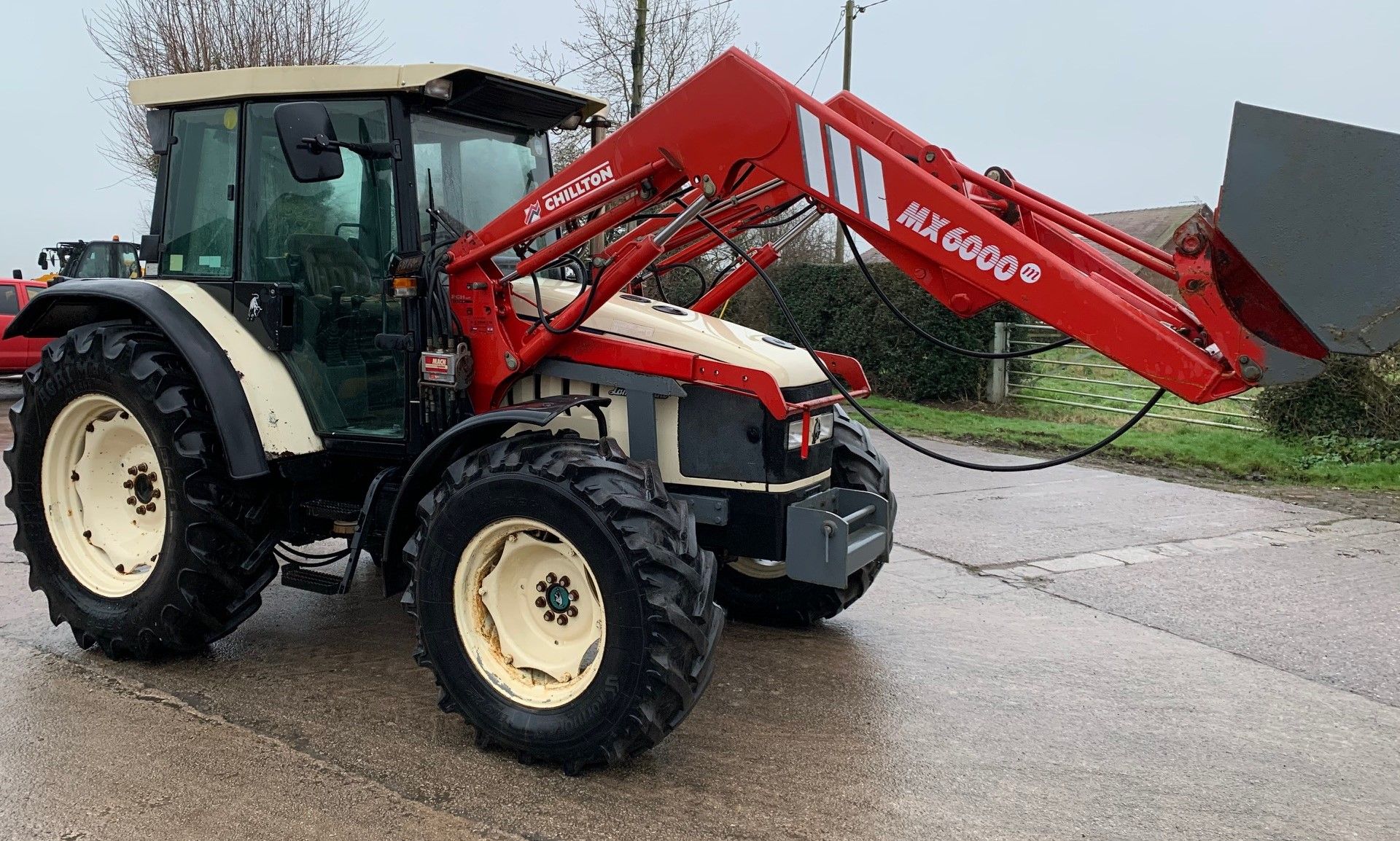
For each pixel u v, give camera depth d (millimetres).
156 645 3855
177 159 4156
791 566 3562
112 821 2758
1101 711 3777
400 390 3812
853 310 14141
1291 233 2600
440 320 3646
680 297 9695
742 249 3533
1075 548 6246
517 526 3146
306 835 2705
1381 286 2576
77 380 3920
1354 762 3400
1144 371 2857
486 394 3686
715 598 4699
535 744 3096
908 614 4914
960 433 11016
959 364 13008
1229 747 3490
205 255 4117
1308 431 9711
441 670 3268
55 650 4062
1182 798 3107
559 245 3512
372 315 3814
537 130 4383
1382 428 9312
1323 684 4105
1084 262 3471
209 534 3697
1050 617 4910
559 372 3678
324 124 3426
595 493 2992
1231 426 10688
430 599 3273
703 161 3336
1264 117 2574
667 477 3689
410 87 3572
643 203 3457
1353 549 6289
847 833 2816
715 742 3395
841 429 4375
